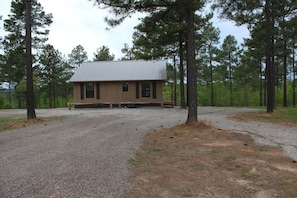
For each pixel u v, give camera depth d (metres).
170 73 31.08
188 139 6.79
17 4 21.58
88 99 21.80
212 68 32.34
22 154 5.32
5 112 19.22
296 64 28.80
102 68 23.52
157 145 6.16
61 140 6.84
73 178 3.83
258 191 3.32
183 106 19.41
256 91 33.38
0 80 28.48
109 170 4.23
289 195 3.19
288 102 30.61
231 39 31.77
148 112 15.83
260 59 25.41
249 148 5.70
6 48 24.80
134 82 21.39
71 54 39.22
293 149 5.58
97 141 6.69
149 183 3.63
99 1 8.12
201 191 3.33
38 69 30.81
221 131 7.69
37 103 39.09
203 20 16.94
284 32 17.34
